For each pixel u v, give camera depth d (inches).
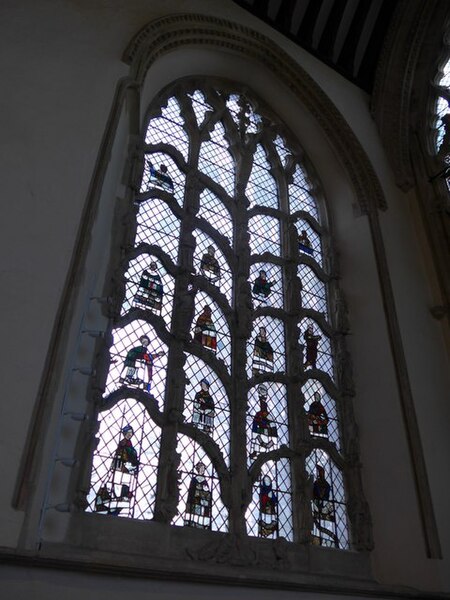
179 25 343.9
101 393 233.3
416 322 351.3
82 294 212.8
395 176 422.9
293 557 252.5
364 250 370.9
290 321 328.2
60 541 198.2
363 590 240.1
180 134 358.3
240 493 253.9
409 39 439.5
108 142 240.8
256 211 362.0
